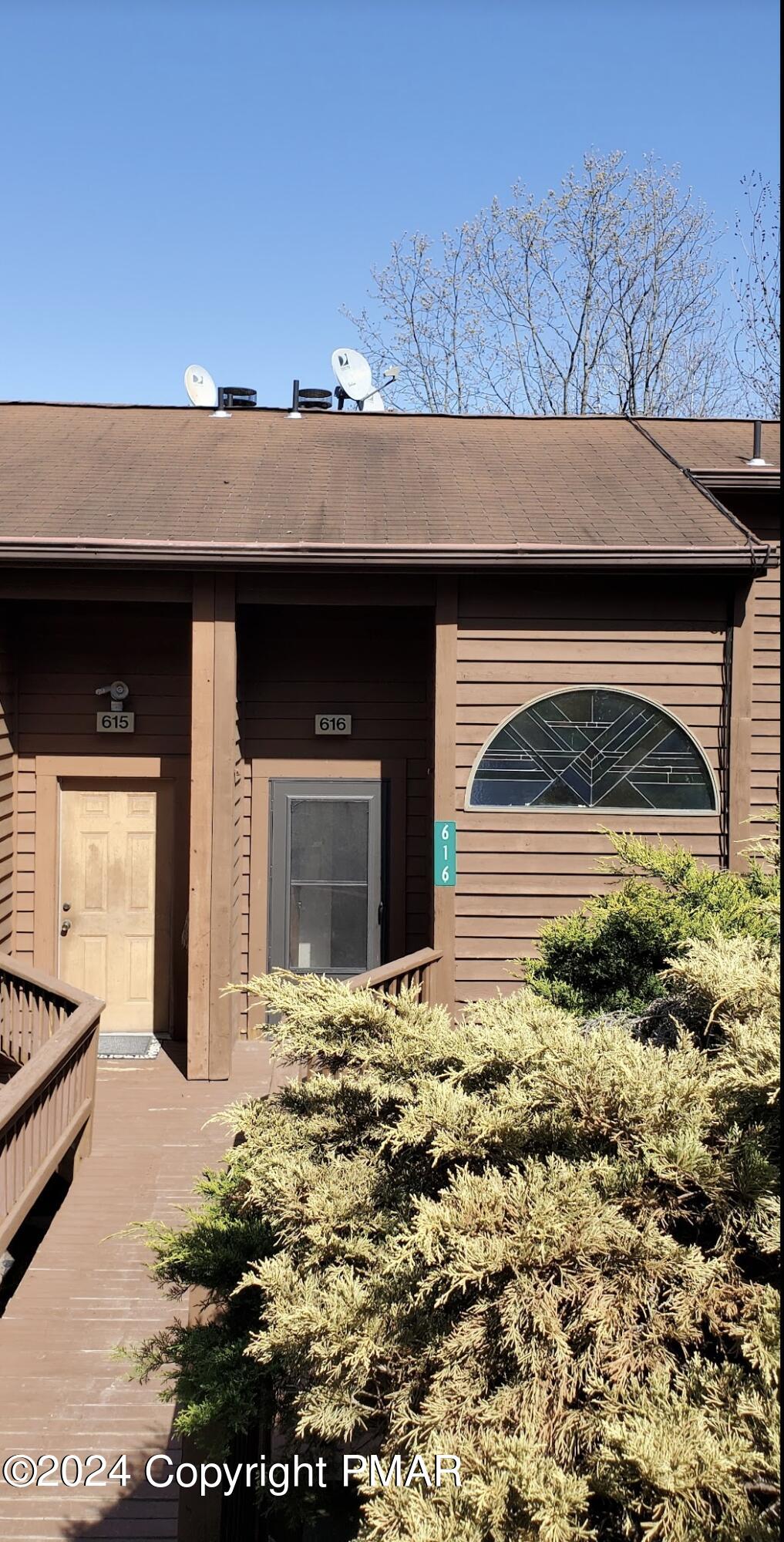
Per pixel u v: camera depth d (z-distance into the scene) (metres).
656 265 27.16
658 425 12.57
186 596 8.44
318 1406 2.95
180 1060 8.99
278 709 9.61
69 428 11.38
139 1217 6.51
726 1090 2.82
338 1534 3.93
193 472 9.91
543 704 8.45
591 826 8.43
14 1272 7.02
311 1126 3.78
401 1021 3.82
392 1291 2.96
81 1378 5.24
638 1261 2.59
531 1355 2.51
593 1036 3.20
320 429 11.84
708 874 6.61
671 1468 2.16
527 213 26.95
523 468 10.38
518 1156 2.97
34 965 9.45
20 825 9.45
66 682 9.48
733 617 8.48
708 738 8.48
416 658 9.62
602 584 8.45
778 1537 2.04
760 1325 2.39
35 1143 5.96
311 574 8.34
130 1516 4.56
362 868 9.65
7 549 8.05
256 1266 3.37
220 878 8.43
